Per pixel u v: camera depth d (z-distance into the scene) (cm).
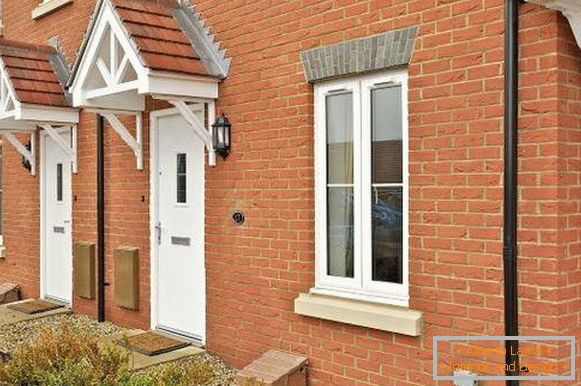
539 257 388
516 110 395
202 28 619
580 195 399
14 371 441
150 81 558
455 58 428
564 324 386
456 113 428
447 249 435
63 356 452
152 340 657
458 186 428
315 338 524
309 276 530
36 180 952
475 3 418
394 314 460
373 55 475
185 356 617
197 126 601
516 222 396
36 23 941
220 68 599
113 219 773
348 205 517
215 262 620
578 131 396
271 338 563
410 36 452
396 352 466
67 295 891
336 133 523
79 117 830
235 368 594
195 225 659
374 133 493
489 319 414
